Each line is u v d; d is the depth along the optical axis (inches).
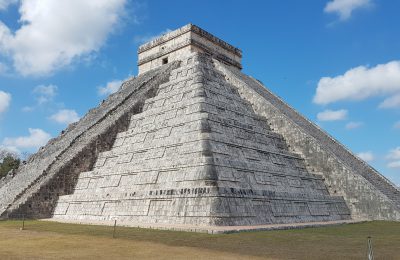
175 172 883.4
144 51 1834.4
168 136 1014.4
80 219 972.6
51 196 1064.8
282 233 665.0
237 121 1063.0
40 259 420.8
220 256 442.0
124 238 585.3
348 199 1082.7
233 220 761.0
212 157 845.8
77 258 427.5
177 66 1512.1
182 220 780.6
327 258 432.5
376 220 1002.1
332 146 1315.2
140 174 960.9
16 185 1217.4
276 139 1192.2
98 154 1178.6
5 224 847.1
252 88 1396.4
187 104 1070.4
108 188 1016.2
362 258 433.1
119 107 1397.6
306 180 1077.8
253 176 916.6
